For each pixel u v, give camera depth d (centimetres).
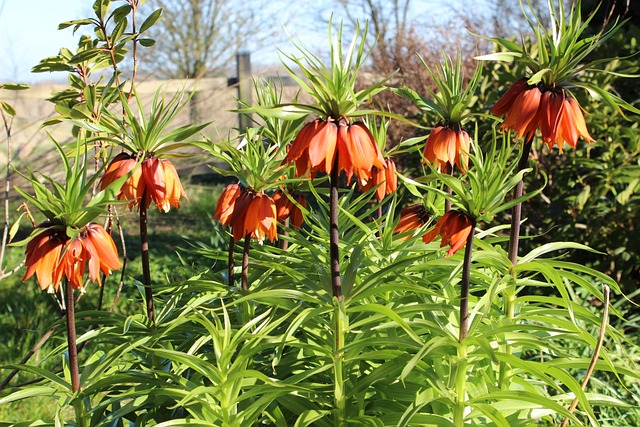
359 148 190
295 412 217
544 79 221
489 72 534
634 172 472
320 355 235
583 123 221
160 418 228
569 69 218
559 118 214
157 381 207
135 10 293
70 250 184
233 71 1562
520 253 518
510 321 228
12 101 840
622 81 546
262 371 235
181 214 993
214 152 229
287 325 232
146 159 216
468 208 193
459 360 205
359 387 212
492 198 190
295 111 189
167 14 1522
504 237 241
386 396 227
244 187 244
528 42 500
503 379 231
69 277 186
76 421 212
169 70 1527
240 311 243
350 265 215
